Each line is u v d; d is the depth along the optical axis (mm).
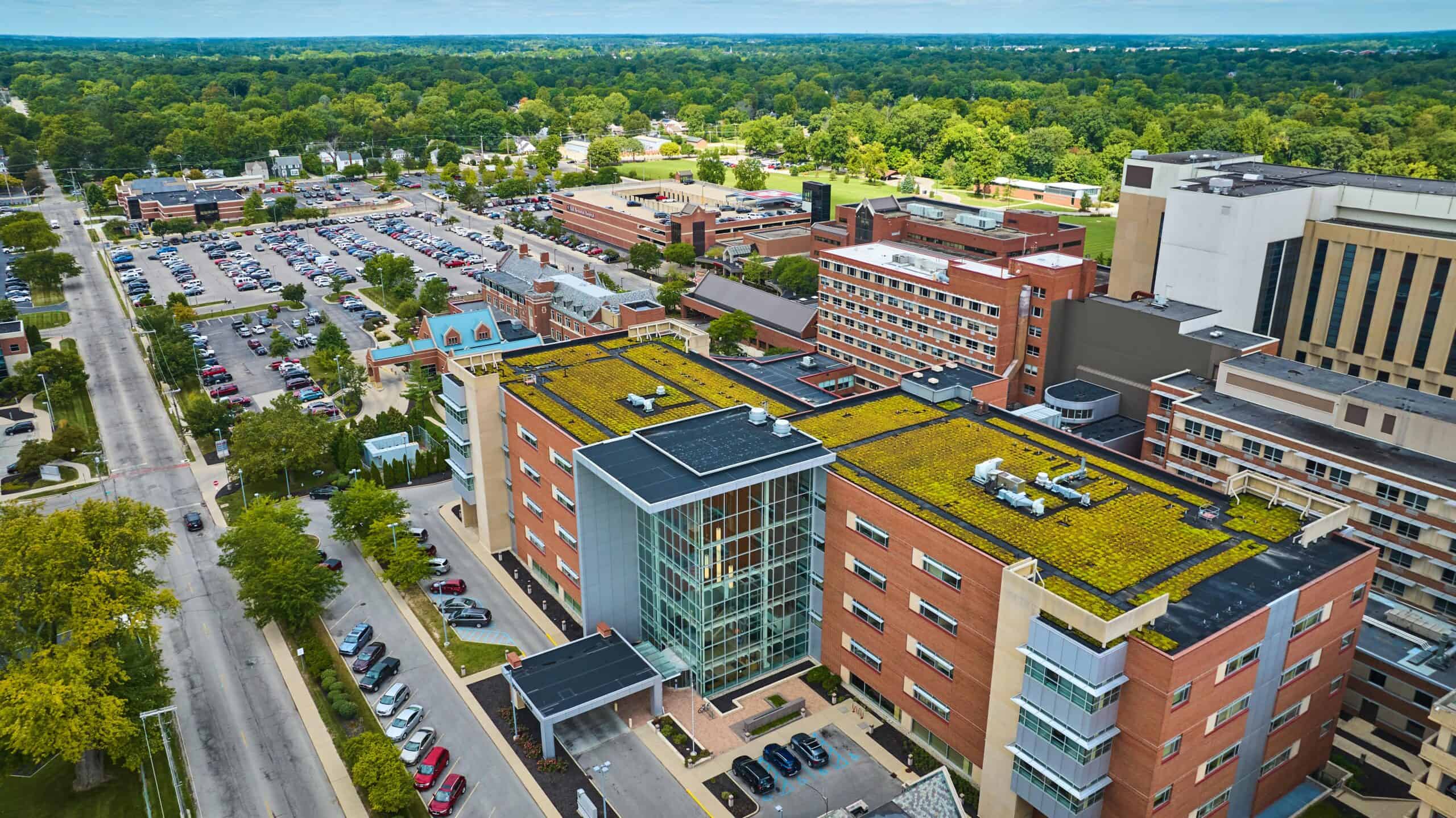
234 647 107812
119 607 87188
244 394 185875
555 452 108312
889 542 89875
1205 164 177375
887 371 179250
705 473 91688
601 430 107188
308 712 97500
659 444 99062
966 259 198000
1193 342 135875
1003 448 103188
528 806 85250
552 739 90125
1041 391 157125
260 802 86000
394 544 119312
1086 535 84375
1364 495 107688
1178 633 70062
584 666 97438
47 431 168625
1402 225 153750
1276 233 155125
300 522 118250
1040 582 76062
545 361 131875
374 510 124250
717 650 98062
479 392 120312
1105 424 144875
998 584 78625
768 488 94812
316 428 150250
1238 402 125938
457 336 180750
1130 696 70250
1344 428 115562
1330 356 160375
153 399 184625
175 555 127250
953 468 97938
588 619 105375
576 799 85938
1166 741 69438
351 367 182125
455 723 95750
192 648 107500
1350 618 82250
